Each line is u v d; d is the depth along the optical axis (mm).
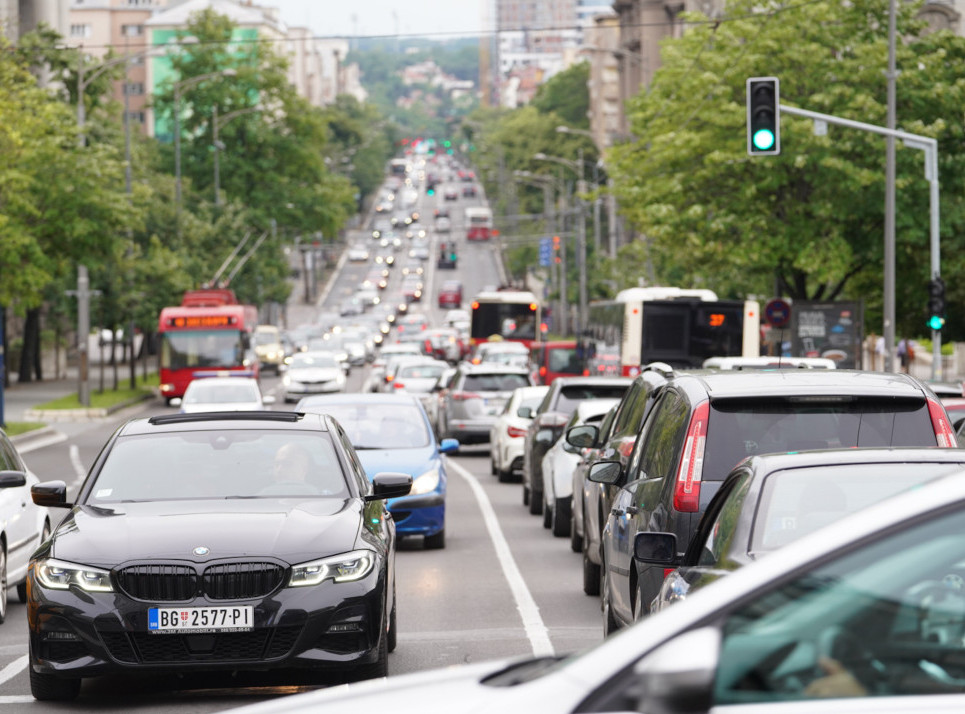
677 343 114812
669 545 21406
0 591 38875
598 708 9852
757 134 77375
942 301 102562
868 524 10656
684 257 140625
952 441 24984
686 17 138375
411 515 52094
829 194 124938
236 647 26750
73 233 134750
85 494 30219
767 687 10156
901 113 126625
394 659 31969
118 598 26625
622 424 36812
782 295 136625
